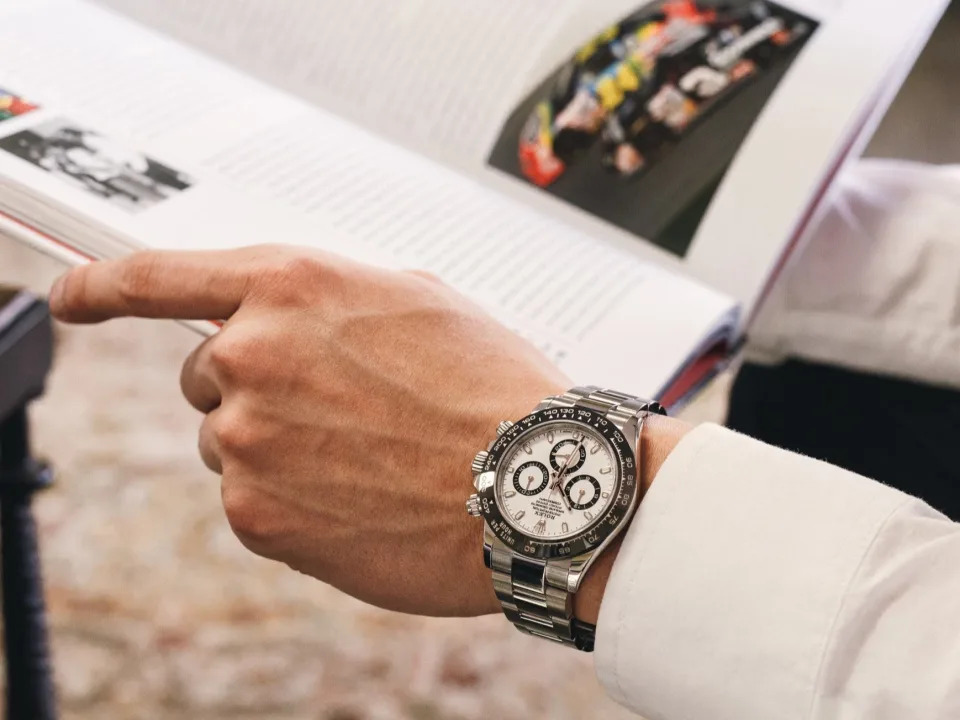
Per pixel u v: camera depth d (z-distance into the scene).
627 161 0.71
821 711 0.38
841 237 0.71
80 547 1.30
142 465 1.42
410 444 0.49
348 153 0.70
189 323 0.55
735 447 0.44
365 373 0.50
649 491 0.43
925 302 0.68
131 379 1.54
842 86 0.69
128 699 1.16
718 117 0.70
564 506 0.45
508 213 0.69
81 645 1.20
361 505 0.49
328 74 0.76
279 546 0.51
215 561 1.31
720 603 0.40
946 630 0.37
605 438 0.46
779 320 0.73
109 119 0.65
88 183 0.60
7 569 0.83
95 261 0.56
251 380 0.49
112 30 0.74
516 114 0.73
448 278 0.62
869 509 0.40
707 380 0.67
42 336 0.73
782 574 0.40
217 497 1.39
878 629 0.38
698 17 0.73
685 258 0.69
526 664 1.25
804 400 0.77
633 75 0.72
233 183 0.64
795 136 0.69
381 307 0.52
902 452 0.73
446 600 0.50
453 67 0.74
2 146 0.60
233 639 1.23
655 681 0.42
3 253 1.69
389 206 0.66
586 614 0.45
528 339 0.60
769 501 0.41
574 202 0.71
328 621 1.27
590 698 1.22
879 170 0.74
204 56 0.76
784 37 0.72
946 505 0.72
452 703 1.20
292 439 0.49
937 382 0.70
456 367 0.51
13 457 0.81
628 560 0.42
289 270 0.51
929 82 2.07
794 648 0.39
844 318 0.71
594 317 0.62
